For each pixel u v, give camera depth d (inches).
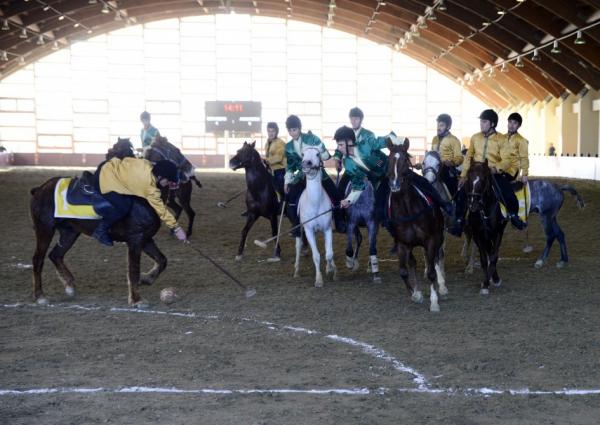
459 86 2233.0
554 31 1378.0
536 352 309.1
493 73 1939.0
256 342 323.9
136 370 281.9
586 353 308.0
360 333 340.2
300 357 300.8
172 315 375.6
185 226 759.7
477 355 304.5
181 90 2190.0
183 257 565.3
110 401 246.8
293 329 346.6
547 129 1903.3
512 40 1625.2
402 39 2030.0
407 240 383.6
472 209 402.0
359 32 2106.3
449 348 315.0
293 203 478.9
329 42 2194.9
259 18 2170.3
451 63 2074.3
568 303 404.2
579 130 1664.6
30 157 2186.3
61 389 259.0
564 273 497.0
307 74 2201.0
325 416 233.8
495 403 247.6
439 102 2237.9
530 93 1952.5
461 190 452.8
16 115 2182.6
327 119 2217.0
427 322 361.1
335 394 255.4
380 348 314.7
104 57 2171.5
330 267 465.1
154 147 575.2
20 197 1027.3
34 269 401.7
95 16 1882.4
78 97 2183.8
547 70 1653.5
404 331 343.6
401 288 446.3
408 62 2215.8
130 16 2006.6
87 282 462.9
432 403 247.0
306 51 2192.4
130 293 394.9
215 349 312.0
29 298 414.0
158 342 323.0
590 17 1225.4
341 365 289.9
